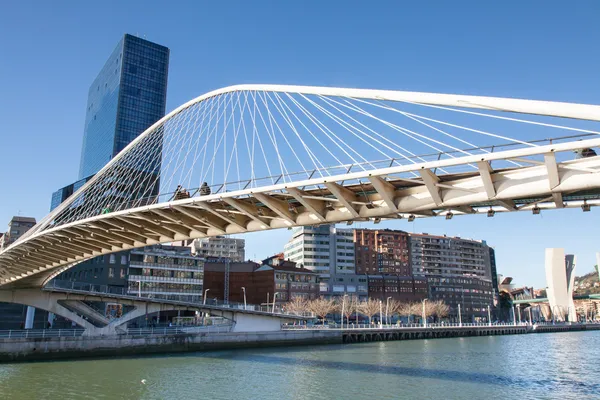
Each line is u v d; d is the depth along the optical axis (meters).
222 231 40.12
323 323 130.88
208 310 85.12
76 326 94.00
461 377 51.41
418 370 56.62
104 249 51.19
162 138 58.97
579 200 25.05
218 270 151.88
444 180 27.31
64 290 72.88
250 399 39.66
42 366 56.44
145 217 39.38
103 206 59.56
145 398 39.53
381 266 193.25
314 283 152.75
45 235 46.97
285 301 145.12
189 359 65.88
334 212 32.88
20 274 66.88
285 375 51.81
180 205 36.06
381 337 115.19
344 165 28.39
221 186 34.56
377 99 27.12
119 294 76.31
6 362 59.00
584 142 20.34
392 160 26.89
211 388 44.03
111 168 61.03
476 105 22.02
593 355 78.56
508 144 23.08
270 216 36.16
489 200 25.36
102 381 46.78
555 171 22.03
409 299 180.88
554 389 45.09
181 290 121.88
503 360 69.31
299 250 180.75
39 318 106.69
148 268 118.75
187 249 126.56
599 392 43.81
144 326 93.50
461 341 114.00
